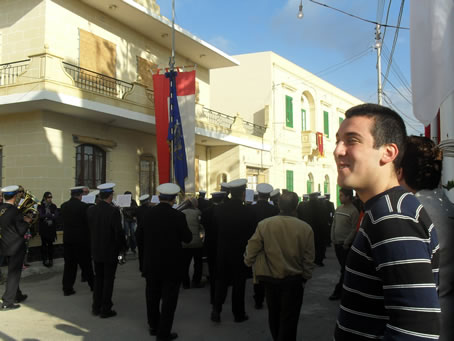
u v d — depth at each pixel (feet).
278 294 12.91
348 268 4.93
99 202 19.81
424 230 4.48
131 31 51.19
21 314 19.53
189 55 60.59
